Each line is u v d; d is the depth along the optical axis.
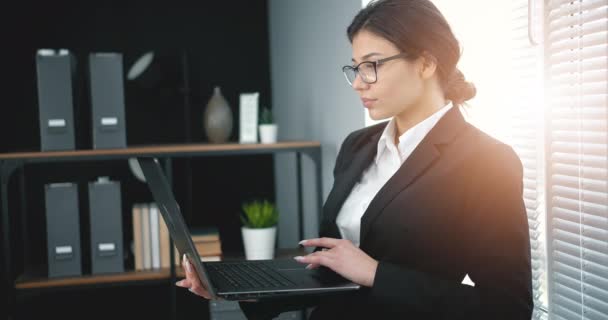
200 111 3.54
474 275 1.30
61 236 2.90
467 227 1.32
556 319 1.88
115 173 3.42
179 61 3.31
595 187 1.67
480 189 1.30
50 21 3.33
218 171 3.61
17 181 3.31
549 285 1.89
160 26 3.47
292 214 3.39
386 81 1.36
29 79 3.30
